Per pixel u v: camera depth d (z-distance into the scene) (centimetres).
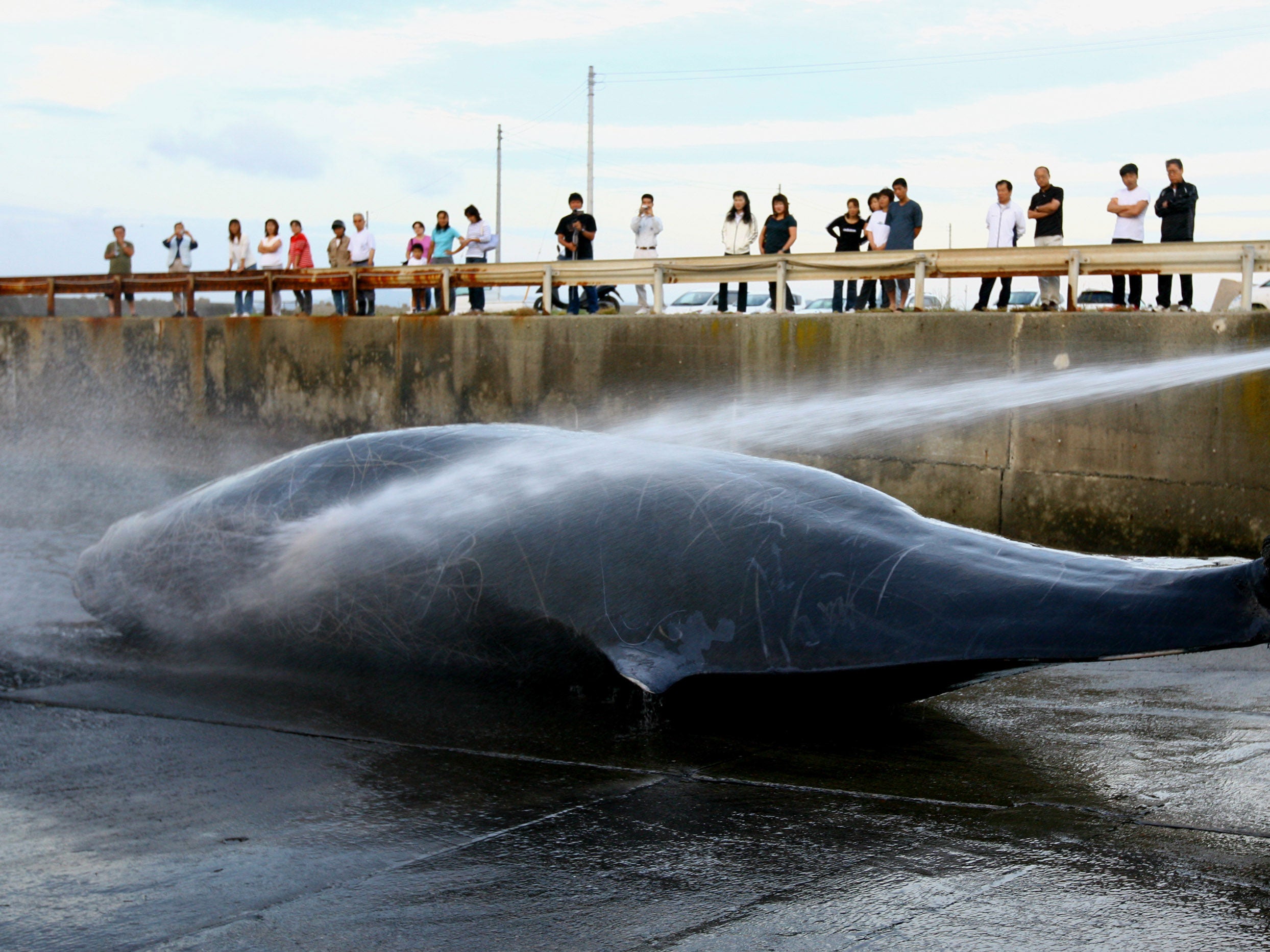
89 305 2791
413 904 330
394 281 1566
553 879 346
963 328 1107
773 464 523
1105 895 328
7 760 461
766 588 466
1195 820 385
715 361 1258
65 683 579
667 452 546
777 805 408
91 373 1816
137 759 462
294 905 330
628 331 1315
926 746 477
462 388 1454
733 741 487
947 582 439
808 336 1196
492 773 446
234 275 1714
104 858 364
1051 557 441
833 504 485
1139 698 544
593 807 409
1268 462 955
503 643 532
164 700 548
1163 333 1014
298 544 593
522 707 537
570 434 593
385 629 564
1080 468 1047
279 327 1609
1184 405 991
